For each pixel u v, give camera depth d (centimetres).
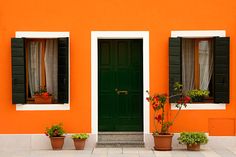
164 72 1136
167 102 1129
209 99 1155
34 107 1132
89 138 1134
